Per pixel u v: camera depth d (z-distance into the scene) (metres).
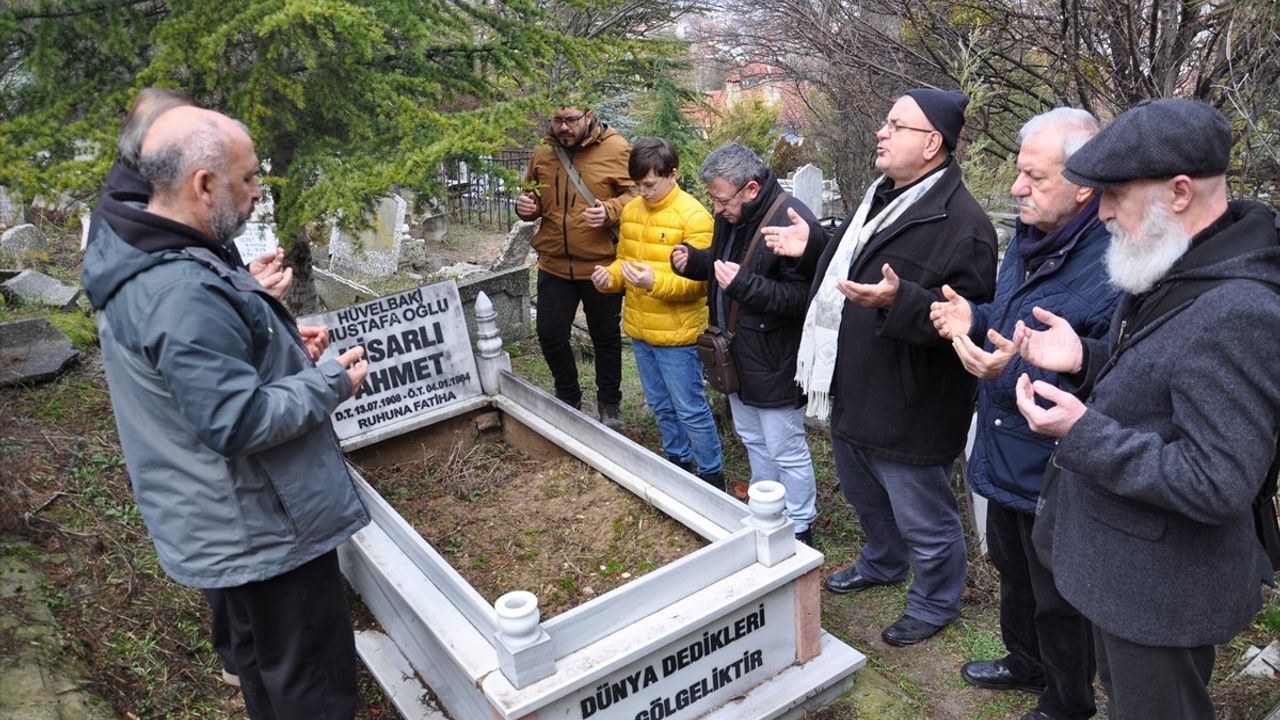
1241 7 3.55
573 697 2.25
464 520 3.50
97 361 4.55
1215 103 3.91
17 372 4.11
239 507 2.01
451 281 4.04
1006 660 2.82
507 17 4.14
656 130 7.47
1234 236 1.59
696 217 3.64
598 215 4.21
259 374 2.07
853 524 3.88
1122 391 1.71
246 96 3.30
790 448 3.39
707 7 6.50
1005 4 4.66
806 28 5.53
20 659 2.53
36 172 2.88
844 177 7.71
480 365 4.18
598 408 4.97
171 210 1.96
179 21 3.19
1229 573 1.72
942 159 2.65
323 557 2.21
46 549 3.10
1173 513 1.69
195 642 2.96
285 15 2.92
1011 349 2.00
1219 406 1.55
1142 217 1.63
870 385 2.76
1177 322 1.62
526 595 2.22
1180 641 1.74
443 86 3.82
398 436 3.98
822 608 3.30
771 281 3.10
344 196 3.24
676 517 3.14
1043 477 2.26
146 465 2.03
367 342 3.87
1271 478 1.78
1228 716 2.59
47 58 3.19
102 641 2.83
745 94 12.48
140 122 2.01
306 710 2.26
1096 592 1.82
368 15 3.15
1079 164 1.68
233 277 1.99
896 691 2.83
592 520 3.37
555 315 4.55
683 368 3.79
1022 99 5.16
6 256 6.96
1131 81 4.00
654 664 2.39
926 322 2.46
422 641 2.67
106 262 1.90
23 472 3.42
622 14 6.34
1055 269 2.20
